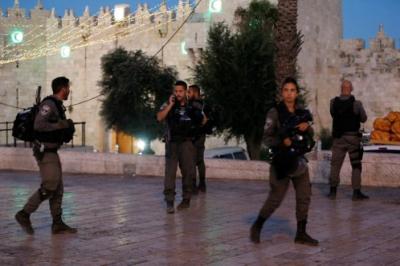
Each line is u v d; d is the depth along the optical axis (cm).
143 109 4169
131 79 4178
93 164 1856
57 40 5203
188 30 4353
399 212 1123
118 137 4972
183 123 1127
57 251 820
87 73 5059
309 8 4025
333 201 1253
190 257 787
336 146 1266
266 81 2947
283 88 838
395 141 1759
